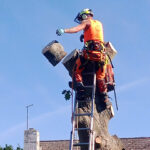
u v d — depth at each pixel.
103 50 11.38
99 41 11.41
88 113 11.12
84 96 11.49
